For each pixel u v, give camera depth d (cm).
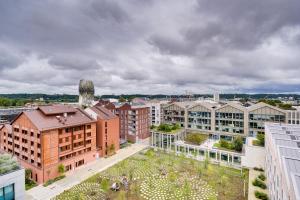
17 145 5731
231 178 5184
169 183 4928
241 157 5900
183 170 5694
